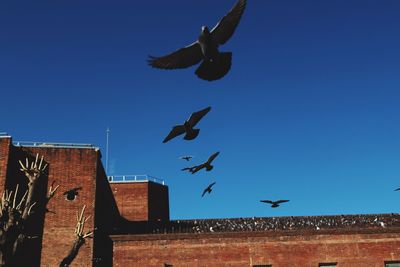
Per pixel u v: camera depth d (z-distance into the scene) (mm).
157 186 45438
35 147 27766
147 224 29109
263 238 25625
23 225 12742
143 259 25000
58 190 27141
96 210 27484
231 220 29312
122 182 44406
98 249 27344
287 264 25141
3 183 24891
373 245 25625
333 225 27359
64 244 25875
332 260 25281
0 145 25844
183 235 25422
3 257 12180
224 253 25234
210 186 9602
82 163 28219
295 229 26250
